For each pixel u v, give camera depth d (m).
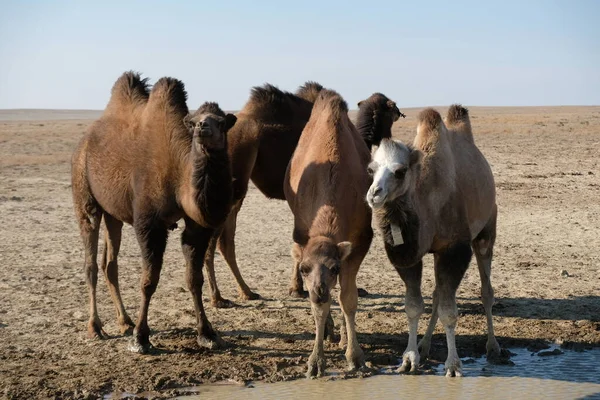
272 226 15.44
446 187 7.38
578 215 15.77
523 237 14.00
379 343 8.53
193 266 8.24
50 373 7.56
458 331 8.99
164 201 8.02
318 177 7.45
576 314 9.58
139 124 8.45
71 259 12.46
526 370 7.72
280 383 7.34
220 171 7.57
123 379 7.40
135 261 12.36
